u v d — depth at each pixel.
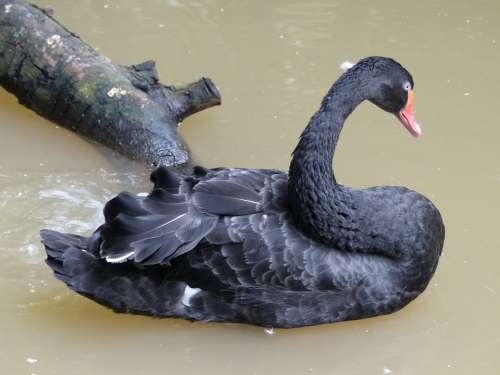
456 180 7.29
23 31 7.77
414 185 7.22
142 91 7.68
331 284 5.65
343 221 5.66
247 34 8.96
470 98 8.18
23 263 6.25
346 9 9.41
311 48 8.77
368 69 6.04
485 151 7.59
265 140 7.63
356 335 5.93
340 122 5.87
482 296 6.24
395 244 5.79
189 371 5.62
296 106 8.02
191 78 8.30
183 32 8.95
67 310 5.95
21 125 7.74
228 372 5.64
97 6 9.31
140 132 7.45
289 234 5.65
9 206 6.75
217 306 5.71
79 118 7.63
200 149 7.53
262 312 5.71
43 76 7.72
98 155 7.48
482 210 7.00
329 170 5.72
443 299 6.21
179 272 5.66
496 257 6.57
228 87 8.23
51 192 6.95
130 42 8.75
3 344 5.66
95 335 5.80
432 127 7.83
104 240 5.48
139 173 7.29
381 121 7.94
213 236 5.56
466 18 9.30
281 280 5.58
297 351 5.80
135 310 5.71
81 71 7.65
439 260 6.52
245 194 5.70
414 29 9.10
